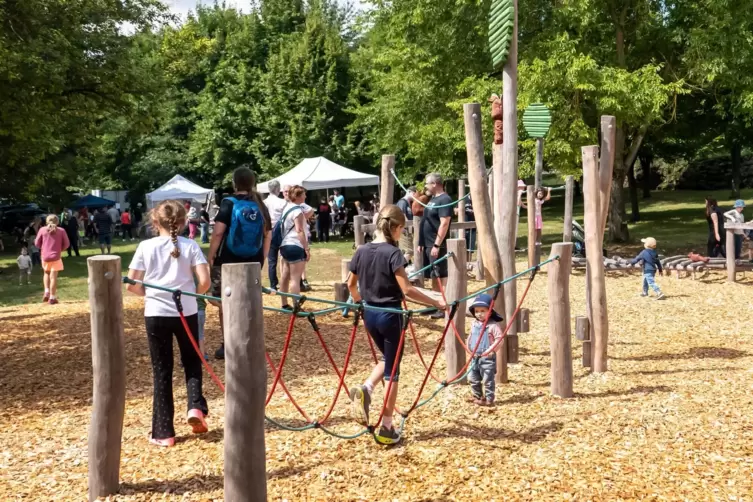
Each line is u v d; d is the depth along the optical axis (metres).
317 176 27.50
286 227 10.68
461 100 22.44
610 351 9.09
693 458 5.30
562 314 6.84
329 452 5.43
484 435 5.82
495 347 6.46
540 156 12.80
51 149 26.00
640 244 23.94
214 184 44.47
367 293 5.48
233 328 4.02
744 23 20.09
